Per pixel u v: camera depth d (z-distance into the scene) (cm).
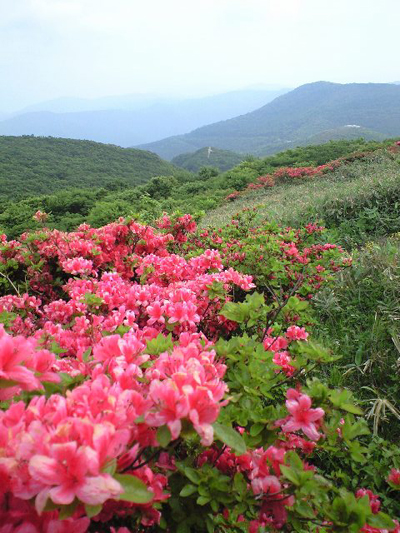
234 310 178
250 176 2553
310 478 107
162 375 115
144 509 106
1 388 95
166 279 320
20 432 90
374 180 795
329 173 1702
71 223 2145
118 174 7738
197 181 3247
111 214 1995
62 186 6612
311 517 110
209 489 112
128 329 189
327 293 401
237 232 511
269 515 133
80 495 78
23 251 395
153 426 104
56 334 214
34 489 82
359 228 666
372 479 210
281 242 419
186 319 198
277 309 218
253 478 121
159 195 2816
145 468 106
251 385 141
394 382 282
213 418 95
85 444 83
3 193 5916
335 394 125
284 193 1415
